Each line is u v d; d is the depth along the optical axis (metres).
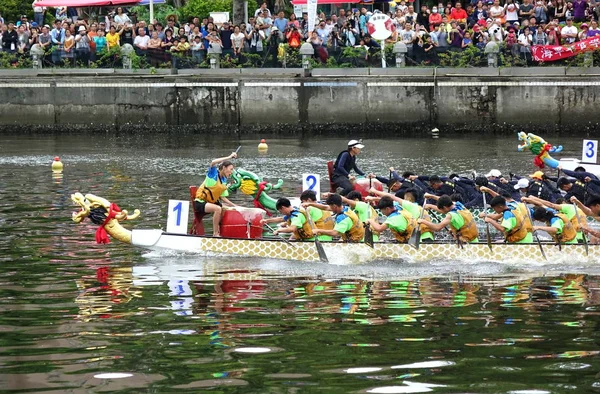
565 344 12.57
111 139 42.56
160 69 44.03
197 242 19.08
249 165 33.69
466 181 23.16
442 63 42.69
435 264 18.28
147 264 18.11
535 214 18.52
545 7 42.78
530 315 14.08
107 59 44.19
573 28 41.78
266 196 21.14
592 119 42.06
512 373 11.48
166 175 31.12
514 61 42.34
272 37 43.53
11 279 16.75
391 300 15.17
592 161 29.53
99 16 50.00
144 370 11.69
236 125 43.91
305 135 43.41
